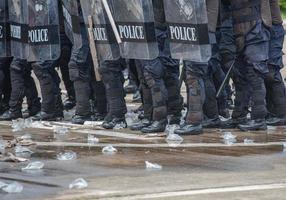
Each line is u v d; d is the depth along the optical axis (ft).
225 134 71.51
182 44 70.85
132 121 81.20
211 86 75.92
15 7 83.76
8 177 56.24
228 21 74.95
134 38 72.95
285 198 49.60
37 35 81.97
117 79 77.05
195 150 65.72
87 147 67.87
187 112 73.51
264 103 74.59
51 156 64.18
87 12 76.33
